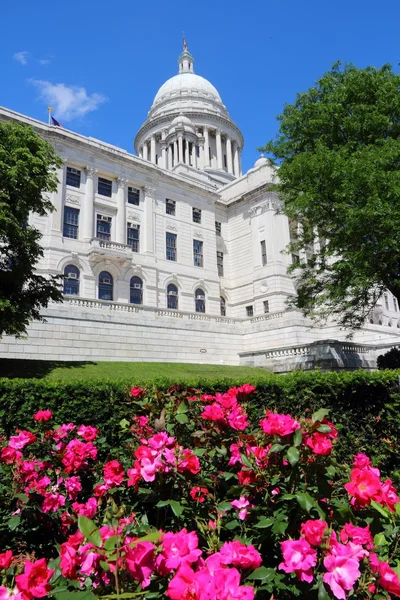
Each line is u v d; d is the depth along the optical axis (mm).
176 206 44250
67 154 35750
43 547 4391
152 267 39531
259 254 46250
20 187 18812
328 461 3277
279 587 2598
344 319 22172
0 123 19578
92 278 34969
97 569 2398
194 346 29797
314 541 2475
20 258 19172
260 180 48312
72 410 7434
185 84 80938
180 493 3596
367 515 3201
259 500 3367
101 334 25172
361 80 17844
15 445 4629
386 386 7332
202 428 4367
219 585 2080
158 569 2266
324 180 16438
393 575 2342
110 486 3949
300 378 8188
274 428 3236
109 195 38812
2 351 21672
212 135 73562
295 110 19594
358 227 14852
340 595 2238
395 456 6984
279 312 34062
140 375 21219
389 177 14203
